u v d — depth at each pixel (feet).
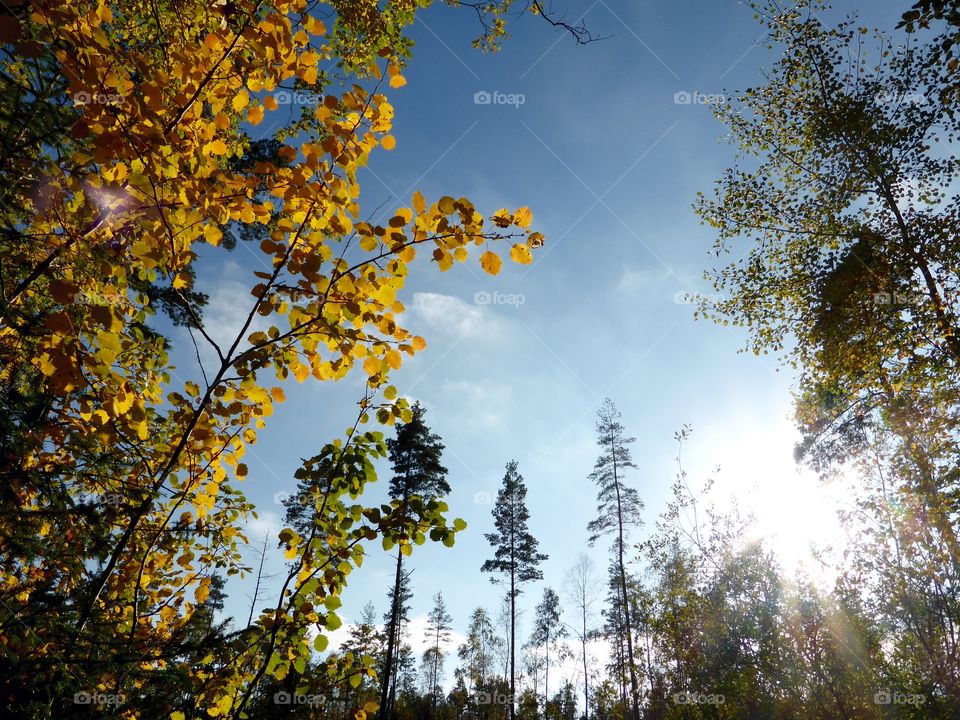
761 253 44.19
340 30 17.65
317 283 8.54
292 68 8.50
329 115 8.61
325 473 10.53
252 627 9.61
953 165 35.65
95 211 8.42
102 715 7.46
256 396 9.18
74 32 6.79
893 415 35.14
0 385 8.61
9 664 6.87
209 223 8.56
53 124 8.30
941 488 31.48
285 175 8.55
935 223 34.68
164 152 7.54
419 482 73.82
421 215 8.38
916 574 30.45
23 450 8.23
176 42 9.01
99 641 7.84
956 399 33.22
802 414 43.34
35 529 8.50
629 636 72.49
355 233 8.58
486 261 8.67
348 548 10.26
